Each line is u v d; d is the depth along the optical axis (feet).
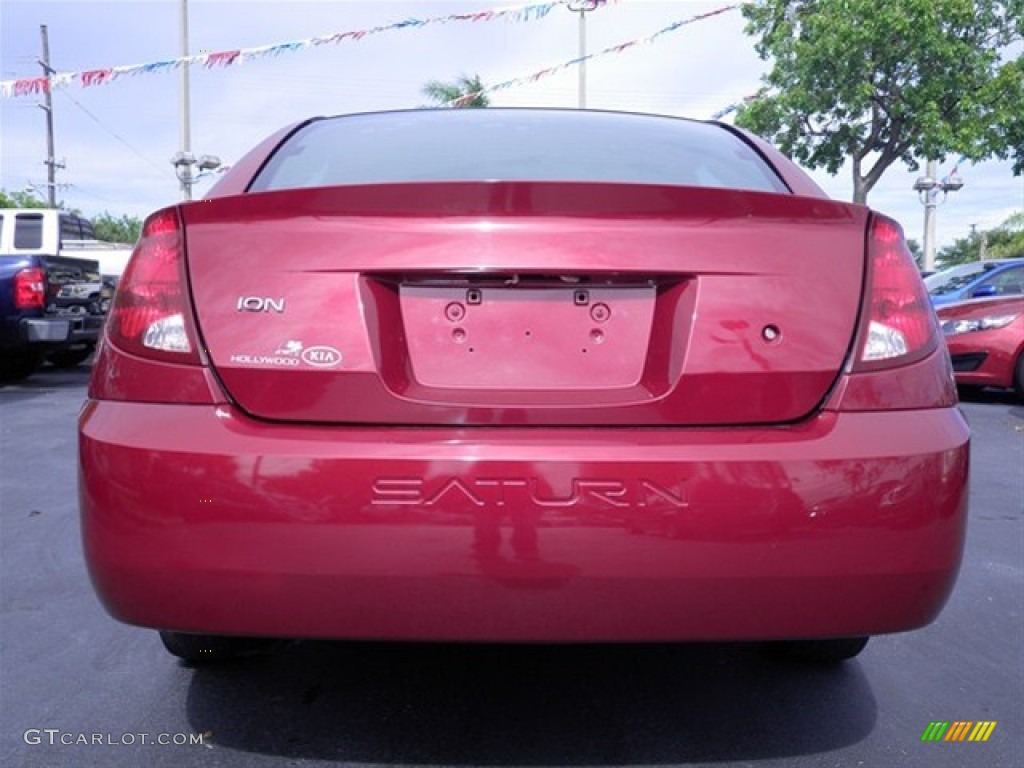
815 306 6.56
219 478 6.08
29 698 8.68
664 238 6.54
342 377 6.31
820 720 8.29
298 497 6.03
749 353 6.42
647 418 6.35
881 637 10.30
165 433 6.23
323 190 6.54
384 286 6.53
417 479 6.03
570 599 6.06
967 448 6.57
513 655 9.57
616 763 7.49
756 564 6.06
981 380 27.55
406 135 8.77
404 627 6.11
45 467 18.31
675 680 9.05
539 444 6.12
